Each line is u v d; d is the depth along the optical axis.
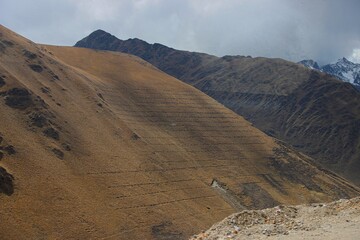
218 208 96.75
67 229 68.38
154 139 121.19
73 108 109.25
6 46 117.31
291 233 20.33
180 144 126.00
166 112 144.00
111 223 74.69
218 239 21.00
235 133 145.75
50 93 107.88
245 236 20.73
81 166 88.06
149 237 75.50
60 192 76.00
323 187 130.62
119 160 98.00
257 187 116.62
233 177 117.75
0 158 75.62
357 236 18.33
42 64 119.19
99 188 84.19
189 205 92.88
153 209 84.88
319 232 19.94
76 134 98.12
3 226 62.44
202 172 113.94
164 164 108.38
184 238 78.31
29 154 81.06
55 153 86.44
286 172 132.38
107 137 106.19
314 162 154.00
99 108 118.25
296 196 120.69
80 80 127.94
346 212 23.67
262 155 137.12
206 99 164.25
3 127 83.94
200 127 142.12
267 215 24.92
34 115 93.00
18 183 72.75
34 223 66.38
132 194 87.31
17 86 97.81
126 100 141.00
